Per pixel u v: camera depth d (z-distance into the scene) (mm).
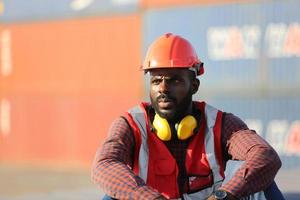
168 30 44969
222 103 42344
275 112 40531
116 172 6160
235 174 6320
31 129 53062
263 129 40906
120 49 47844
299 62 39938
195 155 7090
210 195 6488
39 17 52656
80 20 50125
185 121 6934
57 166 49781
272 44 40812
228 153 7109
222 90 42406
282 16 40500
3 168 49875
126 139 6898
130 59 47250
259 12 41188
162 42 7211
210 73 42875
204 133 7141
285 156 39906
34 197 23953
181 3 44188
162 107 6984
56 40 51719
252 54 41438
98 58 48969
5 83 54844
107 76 48500
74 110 50438
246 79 41656
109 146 6660
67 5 50875
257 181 6270
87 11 49625
